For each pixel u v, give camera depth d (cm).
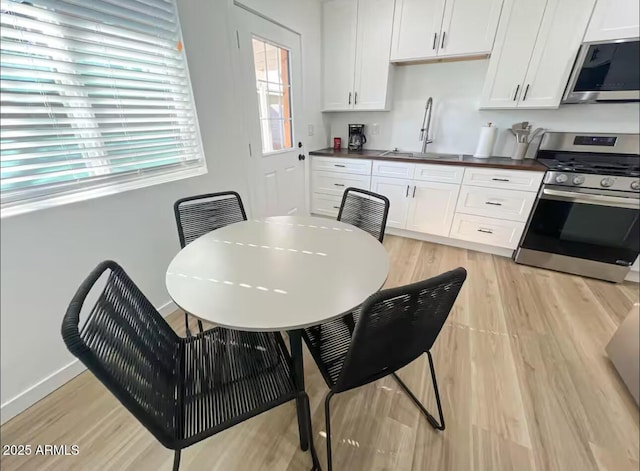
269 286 94
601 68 197
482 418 120
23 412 121
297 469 103
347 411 123
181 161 179
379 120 319
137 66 144
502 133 266
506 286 216
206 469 103
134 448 109
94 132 133
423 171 263
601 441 112
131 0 134
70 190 129
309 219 156
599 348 158
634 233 200
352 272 102
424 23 242
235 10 191
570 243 223
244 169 229
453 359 150
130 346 76
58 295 126
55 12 111
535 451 108
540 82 218
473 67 260
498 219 247
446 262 254
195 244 125
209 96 185
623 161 222
